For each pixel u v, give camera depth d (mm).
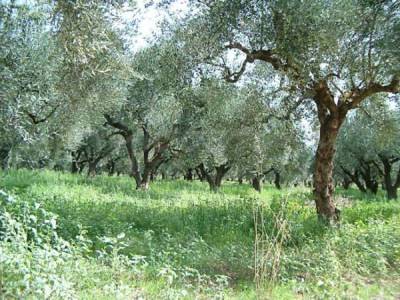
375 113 13930
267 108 14133
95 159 33938
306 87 10750
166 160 29328
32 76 12391
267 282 5918
